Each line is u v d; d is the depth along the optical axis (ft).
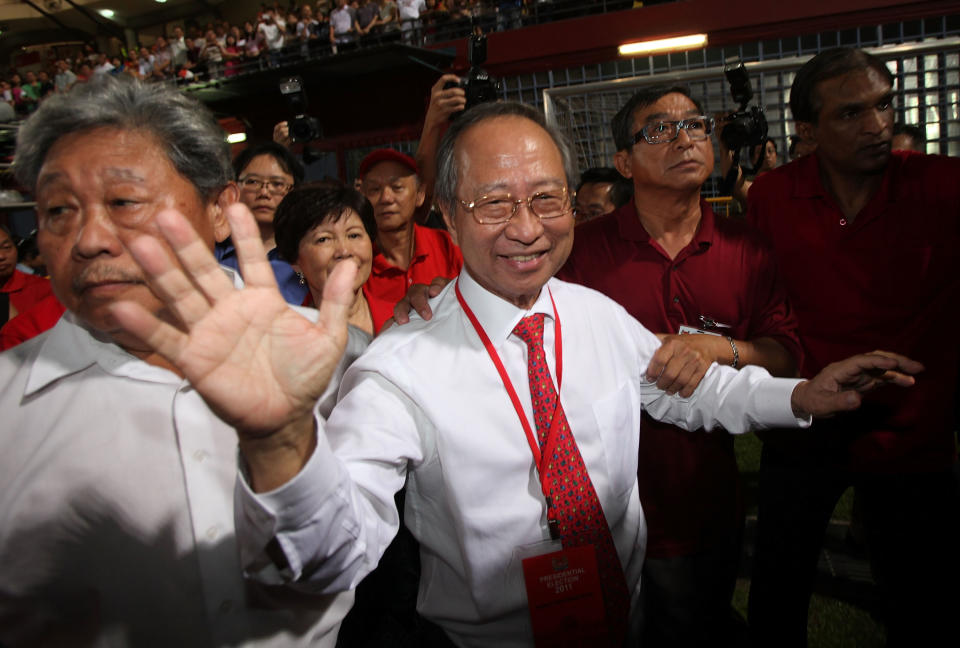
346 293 2.58
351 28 38.58
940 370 5.99
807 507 6.20
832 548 8.84
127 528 3.20
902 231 5.97
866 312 6.19
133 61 52.60
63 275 2.98
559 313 4.43
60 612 3.20
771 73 16.39
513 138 3.74
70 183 2.91
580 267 6.19
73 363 3.32
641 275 5.97
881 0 24.23
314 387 2.49
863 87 5.67
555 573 3.80
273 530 2.60
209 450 3.30
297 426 2.54
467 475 3.87
